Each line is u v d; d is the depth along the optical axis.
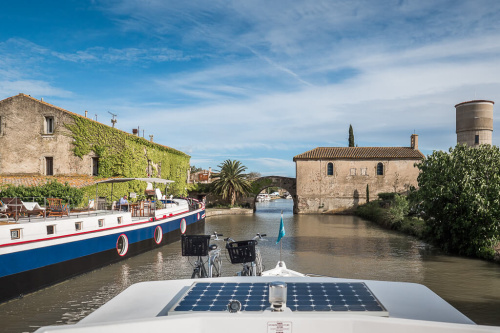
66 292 13.70
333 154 55.41
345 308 2.95
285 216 50.75
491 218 19.88
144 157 33.69
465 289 14.51
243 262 9.38
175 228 26.44
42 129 29.62
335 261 19.91
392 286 4.15
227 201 60.41
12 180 26.31
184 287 4.09
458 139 51.00
